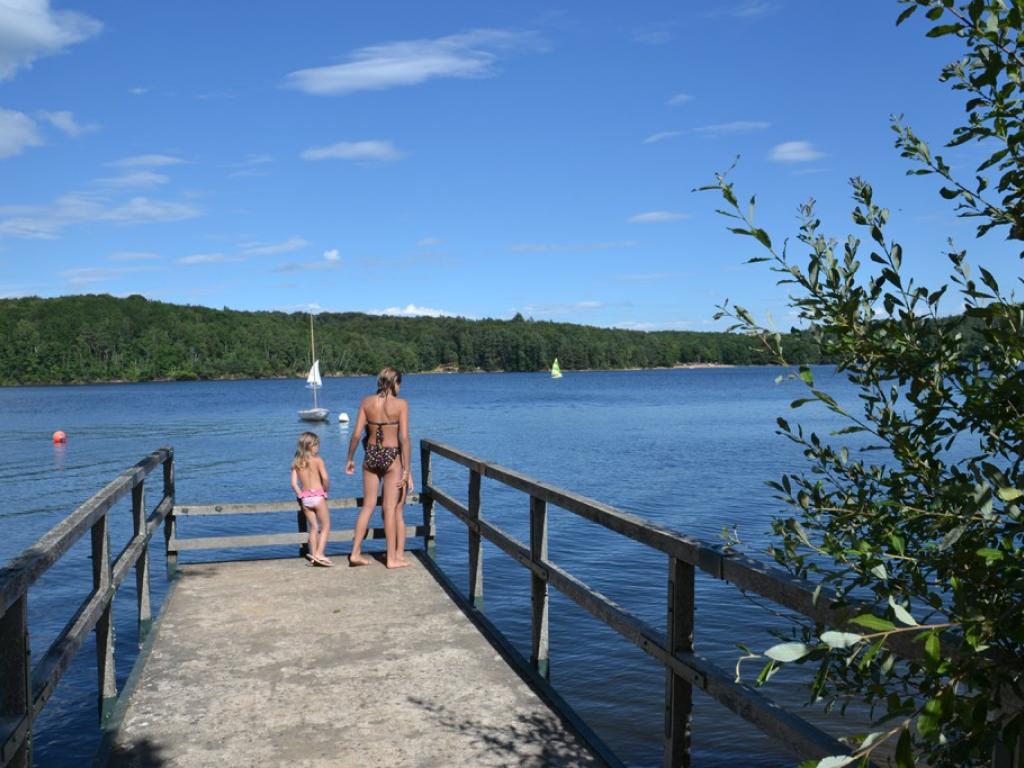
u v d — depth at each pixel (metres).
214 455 37.81
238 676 4.66
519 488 5.05
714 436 40.53
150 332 184.75
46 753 6.39
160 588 12.26
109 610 4.45
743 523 16.53
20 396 123.69
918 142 2.19
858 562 2.03
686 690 3.09
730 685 2.63
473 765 3.55
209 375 185.00
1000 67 1.88
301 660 4.91
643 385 135.25
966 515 1.58
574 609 10.62
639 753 6.60
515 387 132.88
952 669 1.56
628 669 8.36
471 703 4.24
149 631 5.57
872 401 2.27
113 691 4.47
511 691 4.40
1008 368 2.00
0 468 33.56
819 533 2.56
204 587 6.69
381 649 5.10
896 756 1.46
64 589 12.45
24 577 2.62
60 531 3.25
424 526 7.99
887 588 2.03
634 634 3.44
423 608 6.01
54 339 177.12
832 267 2.23
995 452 2.10
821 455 2.48
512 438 41.41
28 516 21.61
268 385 163.38
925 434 2.19
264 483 27.56
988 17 1.83
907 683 2.14
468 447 36.66
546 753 3.66
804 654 1.76
